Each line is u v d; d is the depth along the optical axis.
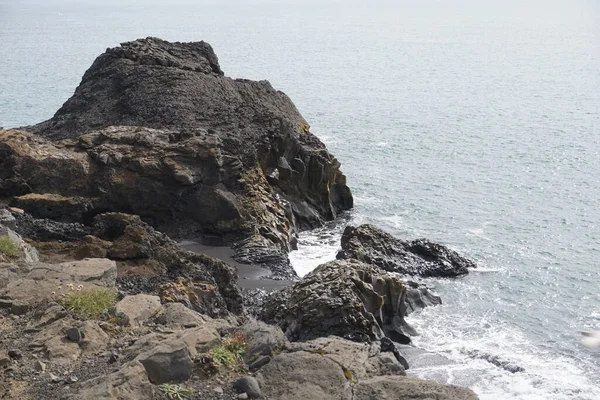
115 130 51.66
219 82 65.94
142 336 21.41
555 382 36.28
